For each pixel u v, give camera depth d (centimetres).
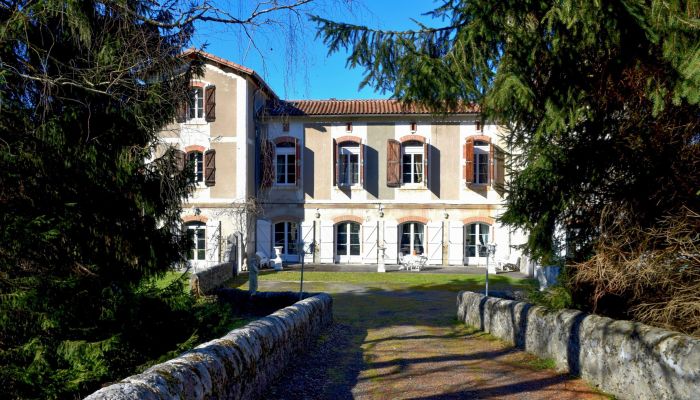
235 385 472
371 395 580
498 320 938
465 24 641
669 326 580
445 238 2662
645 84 598
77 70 677
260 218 2678
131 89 715
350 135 2675
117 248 767
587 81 625
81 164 716
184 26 726
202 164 2481
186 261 882
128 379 355
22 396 495
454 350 839
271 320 664
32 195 652
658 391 464
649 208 668
